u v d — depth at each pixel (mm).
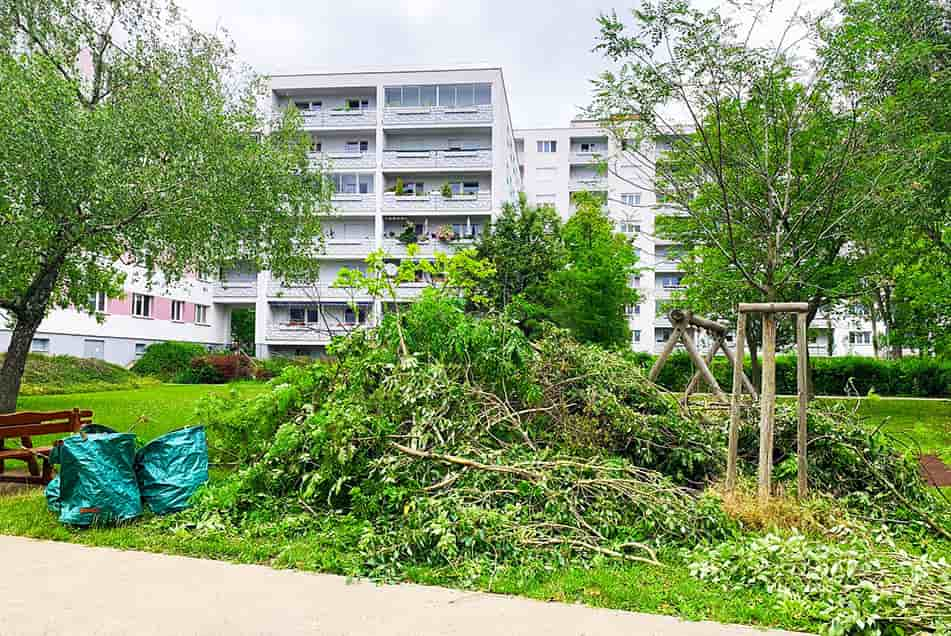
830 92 12258
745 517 5914
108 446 6328
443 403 6805
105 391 24531
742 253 14633
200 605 4344
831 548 4750
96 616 4156
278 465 6871
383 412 6930
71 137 11547
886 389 30656
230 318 43594
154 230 12609
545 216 27234
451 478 6020
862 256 16516
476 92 40375
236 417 7930
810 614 4133
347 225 40438
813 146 12844
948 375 29219
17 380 14555
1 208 11289
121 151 12211
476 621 4086
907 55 11102
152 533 5945
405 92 40812
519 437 7066
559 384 7566
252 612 4227
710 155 12031
